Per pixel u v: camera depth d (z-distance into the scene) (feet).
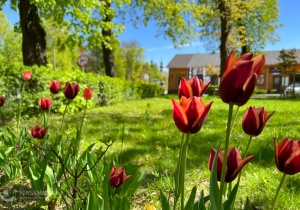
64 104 32.45
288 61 83.51
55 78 31.32
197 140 18.03
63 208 8.05
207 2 77.36
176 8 67.77
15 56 133.49
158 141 17.67
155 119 27.78
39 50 42.04
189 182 10.79
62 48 50.34
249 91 3.15
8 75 26.71
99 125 24.06
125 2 48.14
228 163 4.11
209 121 26.30
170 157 14.08
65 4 37.63
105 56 72.84
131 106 44.32
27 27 41.32
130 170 7.41
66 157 8.38
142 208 8.52
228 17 74.08
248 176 10.87
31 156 9.78
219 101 54.85
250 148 15.34
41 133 9.50
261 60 3.15
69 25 46.01
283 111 33.96
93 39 46.75
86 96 9.55
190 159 13.78
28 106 27.63
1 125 22.90
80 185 8.34
